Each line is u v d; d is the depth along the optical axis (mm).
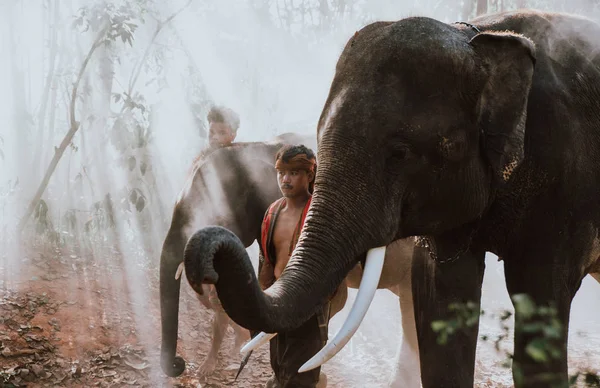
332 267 3426
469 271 4238
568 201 4004
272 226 4566
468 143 3693
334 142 3578
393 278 6016
